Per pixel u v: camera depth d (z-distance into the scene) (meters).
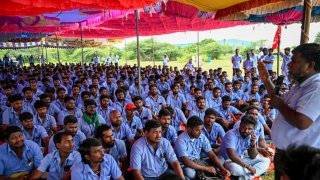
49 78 9.20
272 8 6.02
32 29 11.78
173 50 33.72
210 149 3.96
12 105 4.75
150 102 6.46
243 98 7.55
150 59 34.41
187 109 6.20
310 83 1.88
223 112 5.92
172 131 4.38
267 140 5.15
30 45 24.59
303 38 3.48
